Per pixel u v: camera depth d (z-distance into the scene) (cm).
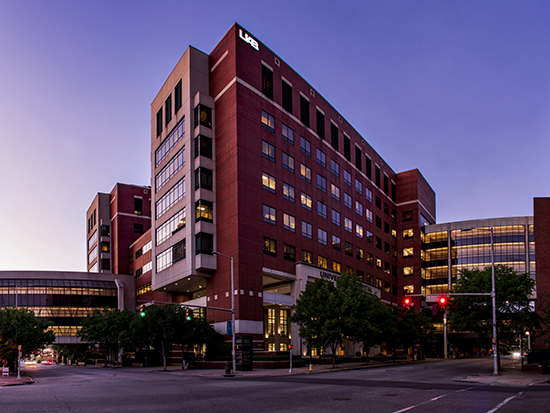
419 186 10588
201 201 5988
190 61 6450
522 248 9612
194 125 6306
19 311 5956
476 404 1692
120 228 10881
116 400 1961
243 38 6253
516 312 4278
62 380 3688
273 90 6619
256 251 5834
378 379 3111
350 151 8500
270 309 7275
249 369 4484
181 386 2712
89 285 9488
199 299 6297
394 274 10038
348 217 8100
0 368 5694
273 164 6372
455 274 9925
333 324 4756
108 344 7350
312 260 6850
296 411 1547
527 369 4025
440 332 9812
